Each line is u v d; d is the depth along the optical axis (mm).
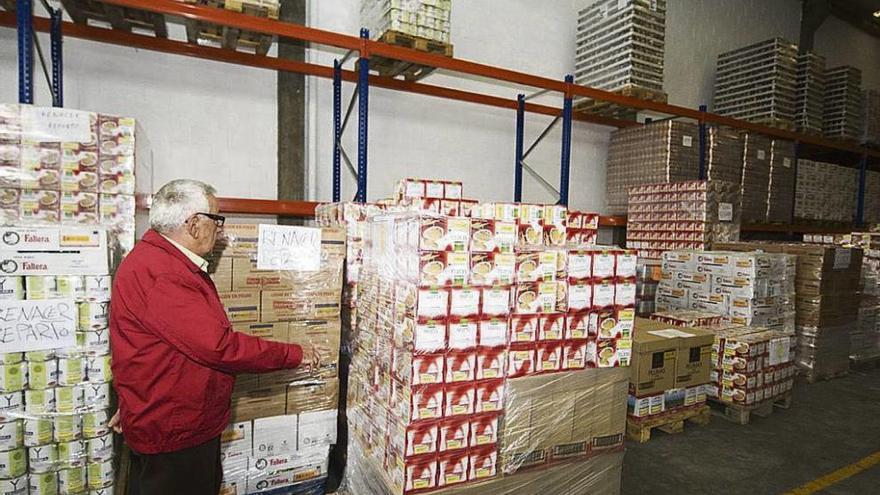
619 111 6723
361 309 2961
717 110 8359
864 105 8781
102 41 4191
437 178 6035
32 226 2314
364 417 2793
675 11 8039
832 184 8516
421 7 4406
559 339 2545
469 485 2293
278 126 5023
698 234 5770
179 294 1946
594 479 2709
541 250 2496
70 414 2410
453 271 2191
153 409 1965
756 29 9188
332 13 5234
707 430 4332
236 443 2859
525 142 6699
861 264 6336
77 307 2402
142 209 3621
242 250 2871
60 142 2686
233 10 3736
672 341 4164
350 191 5496
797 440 4160
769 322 5184
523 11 6488
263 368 2188
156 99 4527
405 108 5789
